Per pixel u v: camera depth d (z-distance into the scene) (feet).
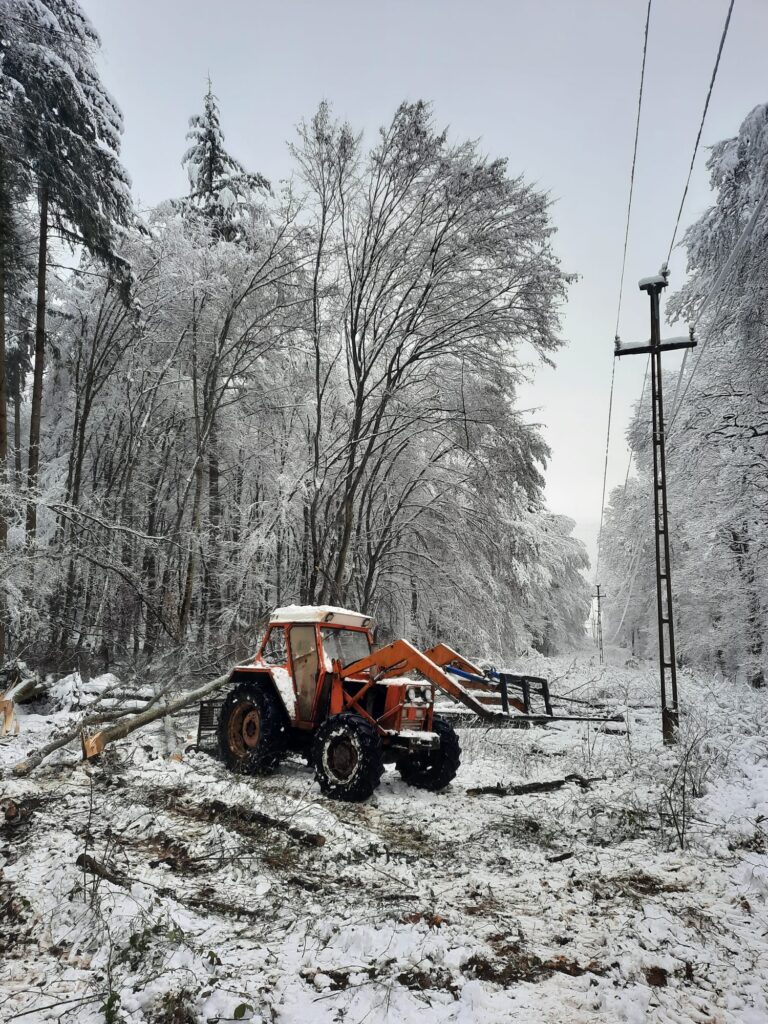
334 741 22.08
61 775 22.15
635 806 20.59
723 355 65.51
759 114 45.27
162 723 30.89
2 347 45.06
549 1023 9.20
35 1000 9.31
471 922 12.38
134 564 61.41
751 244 45.91
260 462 71.61
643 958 11.05
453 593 70.28
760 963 11.27
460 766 26.89
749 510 67.21
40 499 44.09
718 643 86.17
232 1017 8.91
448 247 54.90
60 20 51.80
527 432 62.80
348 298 58.29
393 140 52.01
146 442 68.64
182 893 13.11
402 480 68.44
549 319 53.93
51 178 48.93
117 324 60.80
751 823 19.11
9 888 12.57
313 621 25.25
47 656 47.14
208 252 59.41
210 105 73.82
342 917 12.24
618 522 127.85
